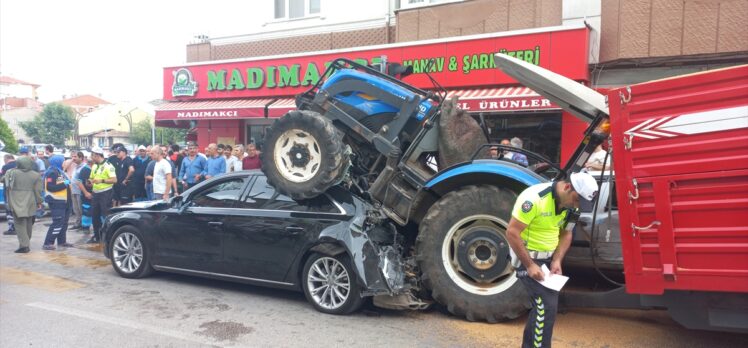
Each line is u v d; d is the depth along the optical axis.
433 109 6.00
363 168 6.32
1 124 31.05
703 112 3.80
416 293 5.58
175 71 15.24
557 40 10.20
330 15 13.91
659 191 3.98
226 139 15.29
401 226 5.88
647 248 4.05
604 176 5.43
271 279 5.78
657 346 4.58
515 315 5.01
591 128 5.30
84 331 4.85
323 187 5.56
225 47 15.54
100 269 7.40
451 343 4.62
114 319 5.20
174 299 5.91
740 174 3.70
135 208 6.89
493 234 5.10
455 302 5.16
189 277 6.95
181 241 6.37
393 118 6.18
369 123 6.23
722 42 9.09
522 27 10.98
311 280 5.54
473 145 6.11
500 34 10.72
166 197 9.76
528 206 3.74
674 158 3.92
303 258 5.63
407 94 5.95
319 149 5.64
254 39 15.05
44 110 69.62
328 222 5.46
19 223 8.59
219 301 5.85
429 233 5.31
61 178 9.09
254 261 5.84
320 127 5.60
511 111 10.23
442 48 11.39
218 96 14.67
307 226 5.53
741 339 4.73
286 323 5.12
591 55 10.23
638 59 9.70
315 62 13.01
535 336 3.81
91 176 9.66
